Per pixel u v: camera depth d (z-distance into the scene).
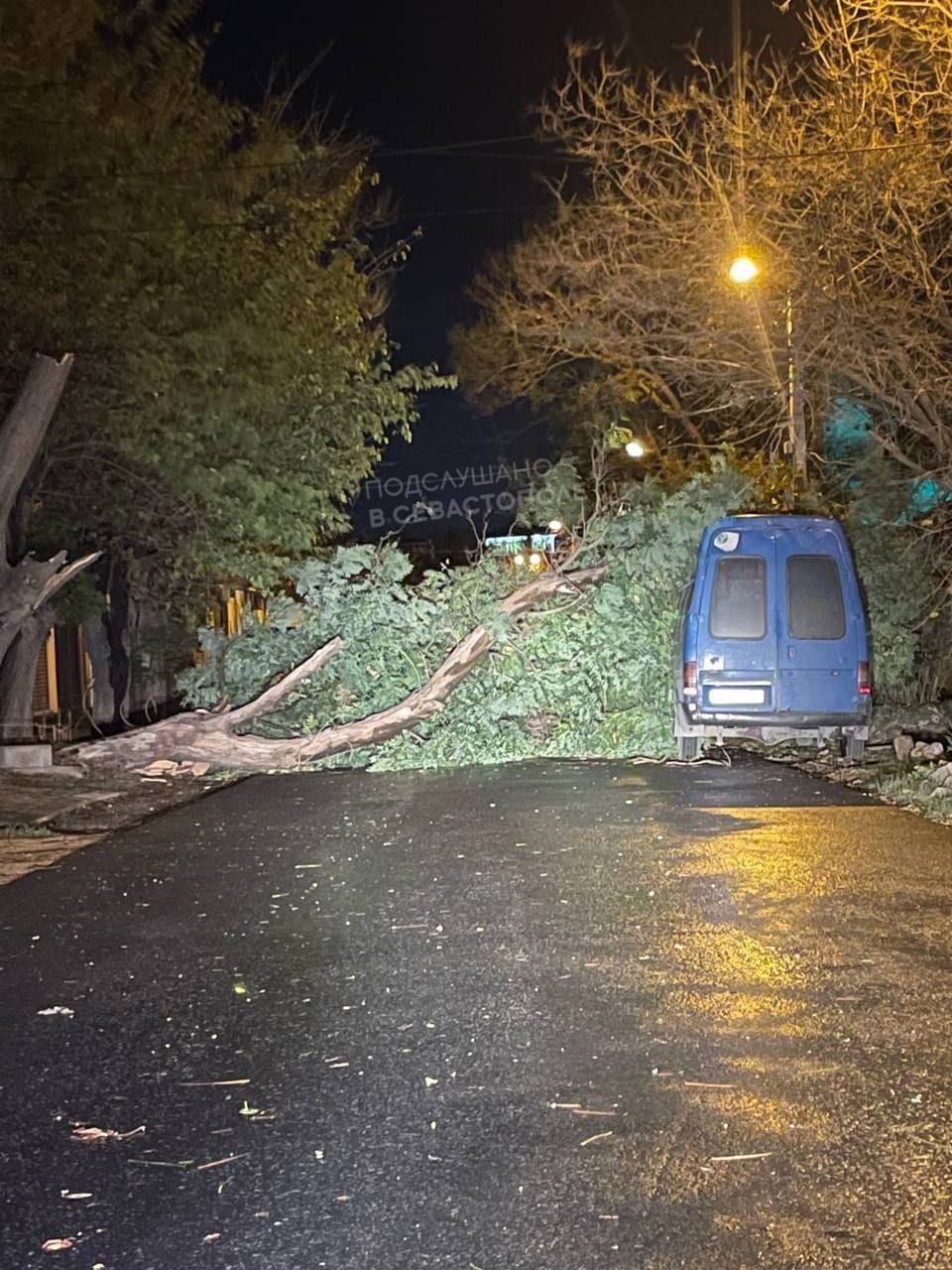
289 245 18.17
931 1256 4.04
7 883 9.68
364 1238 4.21
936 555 21.08
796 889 8.79
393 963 7.27
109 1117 5.22
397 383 19.72
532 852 10.30
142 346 15.37
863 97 18.19
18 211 14.23
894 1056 5.69
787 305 20.64
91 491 17.48
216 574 19.53
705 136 21.20
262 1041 6.07
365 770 16.16
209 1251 4.16
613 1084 5.43
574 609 16.81
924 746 15.28
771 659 14.83
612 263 23.47
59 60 14.88
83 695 23.06
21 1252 4.17
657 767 15.35
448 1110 5.20
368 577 17.31
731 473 17.23
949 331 19.45
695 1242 4.13
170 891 9.30
